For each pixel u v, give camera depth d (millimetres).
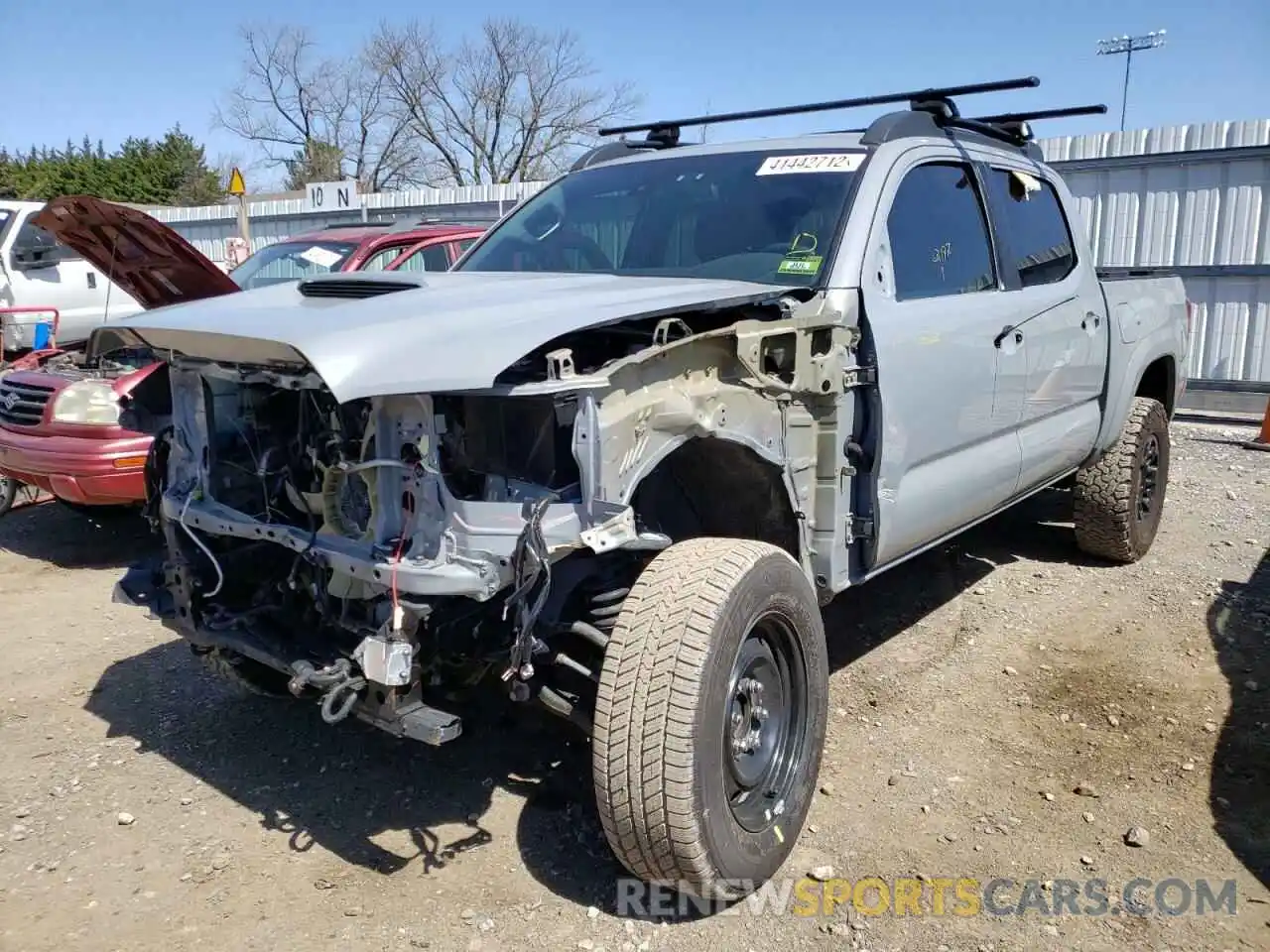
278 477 3162
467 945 2818
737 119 4949
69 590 5867
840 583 3672
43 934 2877
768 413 3252
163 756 3900
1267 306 11148
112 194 43938
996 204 4668
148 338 3203
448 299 3055
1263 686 4305
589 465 2656
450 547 2648
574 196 4652
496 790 3617
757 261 3795
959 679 4449
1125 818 3395
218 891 3074
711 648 2719
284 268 8352
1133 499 5727
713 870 2777
